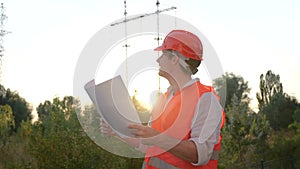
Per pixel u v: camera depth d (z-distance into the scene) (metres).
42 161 15.46
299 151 23.12
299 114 40.47
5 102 68.25
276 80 52.88
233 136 23.62
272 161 18.28
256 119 26.88
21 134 21.97
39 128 17.06
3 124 29.34
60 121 16.27
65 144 15.16
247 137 24.02
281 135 30.47
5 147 22.11
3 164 20.80
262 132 25.30
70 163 14.72
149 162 2.76
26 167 17.31
